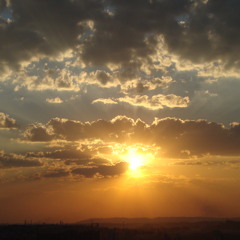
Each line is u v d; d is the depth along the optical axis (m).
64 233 116.81
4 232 128.38
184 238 119.06
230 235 119.00
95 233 118.06
